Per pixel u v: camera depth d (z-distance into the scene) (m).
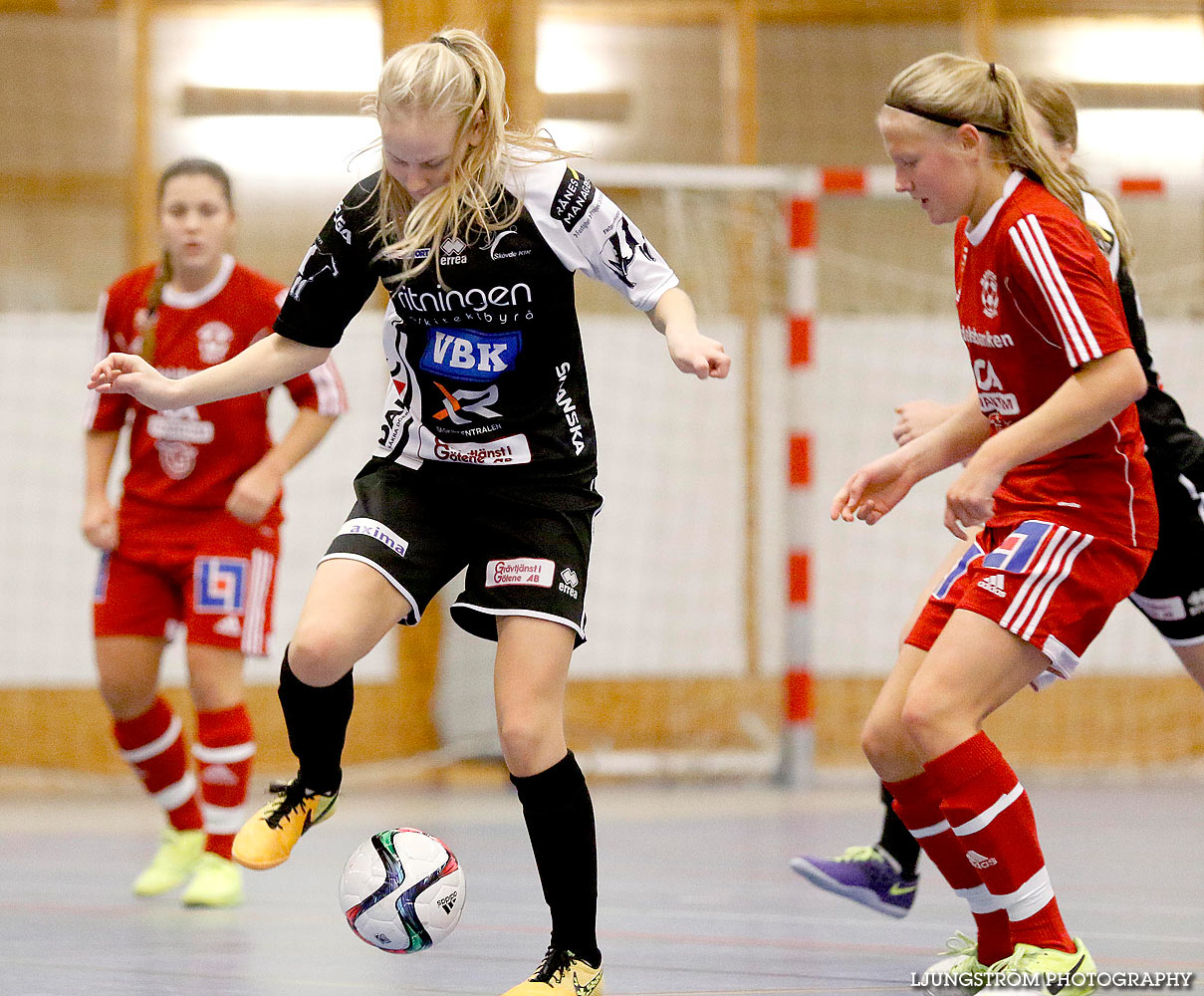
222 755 13.86
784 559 27.38
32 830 20.38
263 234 29.00
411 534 8.97
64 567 27.20
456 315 8.82
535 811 8.64
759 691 28.70
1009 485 9.39
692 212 28.44
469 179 8.56
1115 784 26.20
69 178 28.62
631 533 28.61
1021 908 8.92
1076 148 11.21
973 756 8.87
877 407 29.41
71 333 27.72
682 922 12.52
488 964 10.58
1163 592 11.07
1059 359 9.15
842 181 24.62
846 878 11.48
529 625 8.68
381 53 28.92
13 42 28.62
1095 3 30.86
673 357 8.45
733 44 30.03
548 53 29.67
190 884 14.41
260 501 13.77
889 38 30.56
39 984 9.81
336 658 8.60
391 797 24.58
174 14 28.98
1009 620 8.88
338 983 9.87
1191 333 29.66
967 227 9.44
